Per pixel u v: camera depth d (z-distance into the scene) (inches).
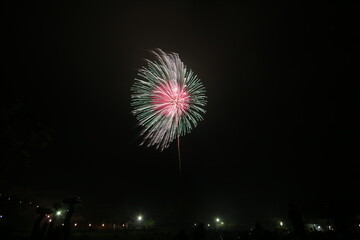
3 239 615.2
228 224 3181.6
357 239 447.5
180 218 2464.3
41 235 450.6
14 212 1553.9
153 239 764.6
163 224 2466.8
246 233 531.2
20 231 935.0
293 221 458.6
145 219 2910.9
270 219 2657.5
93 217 2886.3
